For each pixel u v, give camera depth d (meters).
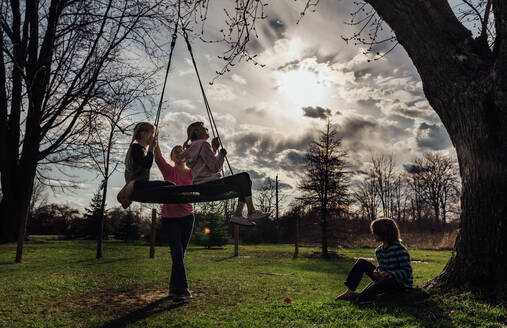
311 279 8.05
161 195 4.63
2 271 9.08
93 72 17.16
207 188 4.48
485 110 4.73
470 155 4.95
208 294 5.95
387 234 4.98
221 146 5.20
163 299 5.56
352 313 4.33
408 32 5.27
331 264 13.52
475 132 4.83
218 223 26.33
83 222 34.91
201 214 33.97
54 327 4.01
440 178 50.31
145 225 37.06
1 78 16.52
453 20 5.15
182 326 4.00
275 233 35.19
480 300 4.49
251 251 21.11
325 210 21.33
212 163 4.88
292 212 35.94
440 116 5.34
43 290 6.23
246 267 10.83
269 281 7.50
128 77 16.81
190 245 27.72
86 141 16.62
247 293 6.05
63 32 17.19
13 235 17.30
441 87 5.12
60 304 5.20
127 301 5.43
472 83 4.84
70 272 8.78
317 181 21.94
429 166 51.12
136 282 7.20
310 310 4.53
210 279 7.67
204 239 25.86
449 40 5.07
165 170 5.68
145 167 4.93
